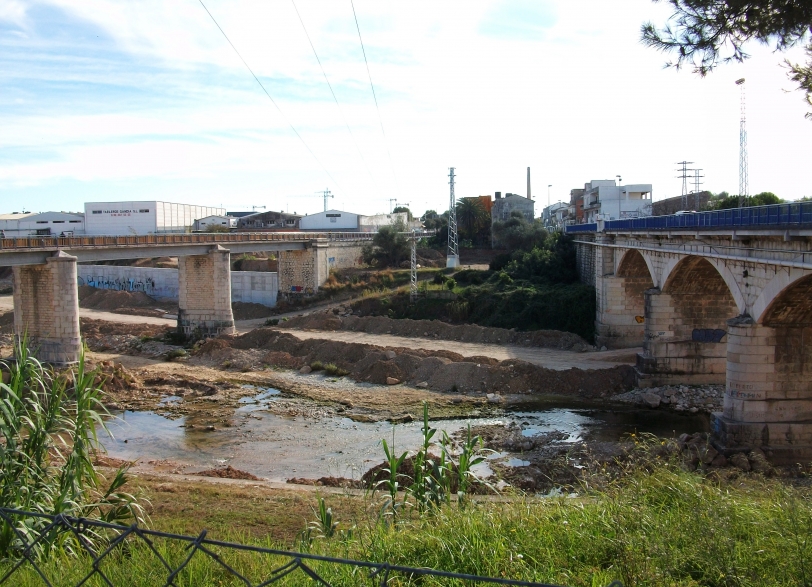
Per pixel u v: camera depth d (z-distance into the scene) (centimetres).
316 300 7844
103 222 10556
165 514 1964
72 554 1041
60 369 4431
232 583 894
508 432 3444
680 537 953
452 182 8288
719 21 1345
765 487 1413
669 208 8569
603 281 5444
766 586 853
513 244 9025
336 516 1769
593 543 977
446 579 865
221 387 4553
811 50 1410
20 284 4897
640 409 3950
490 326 6316
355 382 4669
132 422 3762
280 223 12212
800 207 2458
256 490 2334
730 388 3047
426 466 1673
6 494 1116
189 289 6397
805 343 2967
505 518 1122
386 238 8881
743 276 3073
